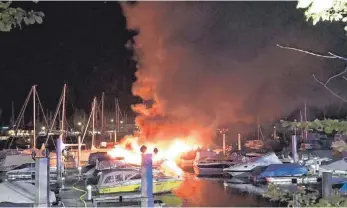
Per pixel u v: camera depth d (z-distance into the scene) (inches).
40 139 3206.2
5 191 896.9
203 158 2145.7
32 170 1558.8
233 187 1481.3
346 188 1014.4
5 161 1790.1
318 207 269.3
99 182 1200.2
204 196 1278.3
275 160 1711.4
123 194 1158.3
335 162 1358.3
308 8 218.7
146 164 879.1
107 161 1617.9
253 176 1566.2
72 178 1610.5
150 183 876.6
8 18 246.8
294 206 290.5
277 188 313.9
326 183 703.1
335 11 217.8
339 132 246.1
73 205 1075.3
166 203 1156.5
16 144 3324.3
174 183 1278.3
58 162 1518.2
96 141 3457.2
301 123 246.5
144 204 868.0
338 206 265.9
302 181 1365.7
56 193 1253.1
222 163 2055.9
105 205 1082.1
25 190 920.9
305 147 2148.1
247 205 1123.9
